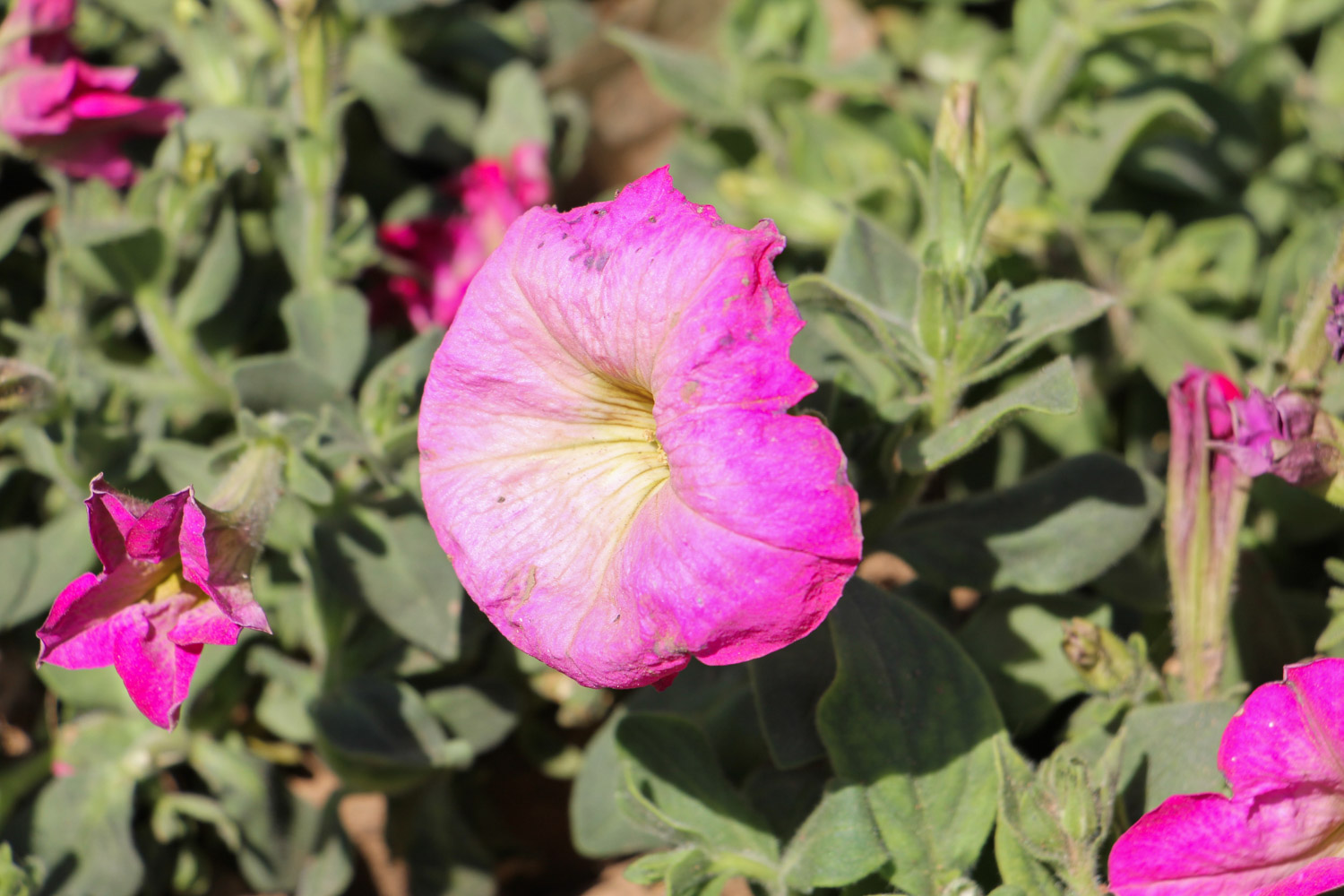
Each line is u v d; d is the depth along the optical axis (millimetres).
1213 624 606
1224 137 726
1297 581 677
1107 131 708
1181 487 602
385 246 703
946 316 592
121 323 707
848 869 583
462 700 657
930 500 696
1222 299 708
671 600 544
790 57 751
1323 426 588
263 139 683
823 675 610
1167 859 558
